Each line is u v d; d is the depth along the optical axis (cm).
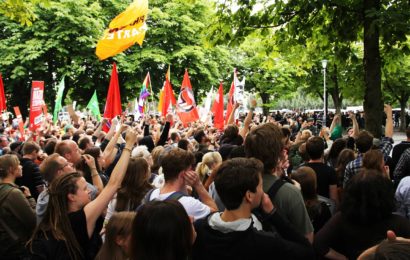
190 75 3138
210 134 1297
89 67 2903
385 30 891
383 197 302
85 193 334
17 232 455
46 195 443
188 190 489
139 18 977
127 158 361
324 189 529
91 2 2930
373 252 164
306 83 3725
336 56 1167
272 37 1195
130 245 235
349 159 616
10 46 2670
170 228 226
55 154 491
